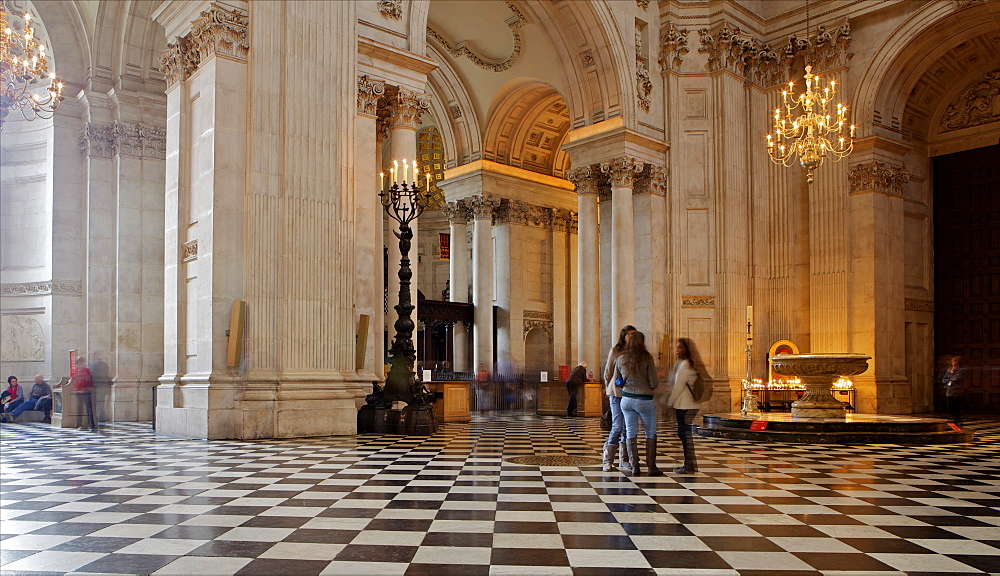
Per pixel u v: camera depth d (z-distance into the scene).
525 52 23.02
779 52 21.84
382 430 12.78
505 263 26.89
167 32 13.75
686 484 7.29
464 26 23.56
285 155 12.66
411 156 15.19
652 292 20.27
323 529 5.16
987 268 21.84
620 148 20.12
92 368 16.02
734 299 20.67
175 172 13.34
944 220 22.80
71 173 18.95
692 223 20.97
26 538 4.89
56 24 18.73
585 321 20.86
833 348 20.41
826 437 11.91
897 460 9.57
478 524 5.33
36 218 19.36
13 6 18.30
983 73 21.84
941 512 5.89
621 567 4.19
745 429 12.73
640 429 15.33
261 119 12.54
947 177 22.81
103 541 4.80
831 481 7.58
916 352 21.69
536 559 4.36
